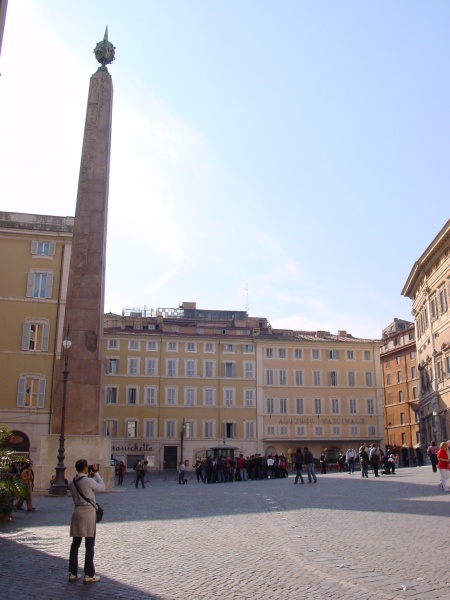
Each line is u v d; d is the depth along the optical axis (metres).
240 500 20.33
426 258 53.16
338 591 7.08
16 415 41.06
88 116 29.05
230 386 69.12
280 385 70.12
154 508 18.12
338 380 71.50
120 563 9.31
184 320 76.94
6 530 13.15
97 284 27.16
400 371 80.75
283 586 7.45
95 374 26.44
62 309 43.22
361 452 34.47
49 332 42.72
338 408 70.81
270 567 8.63
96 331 26.78
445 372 50.53
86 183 28.12
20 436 40.91
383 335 89.94
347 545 10.09
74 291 26.98
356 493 21.12
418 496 18.92
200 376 68.69
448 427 50.00
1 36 11.53
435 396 52.97
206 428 67.69
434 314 53.66
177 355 68.69
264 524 13.41
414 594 6.80
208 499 21.25
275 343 70.94
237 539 11.32
